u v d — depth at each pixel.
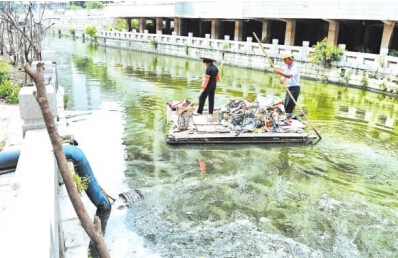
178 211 4.89
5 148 5.59
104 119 9.04
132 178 5.80
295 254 4.09
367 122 9.62
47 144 3.80
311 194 5.53
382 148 7.61
